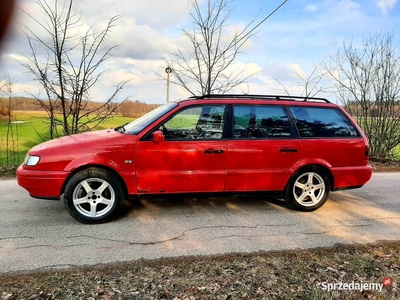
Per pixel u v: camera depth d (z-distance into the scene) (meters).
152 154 3.94
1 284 2.50
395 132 9.68
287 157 4.34
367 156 4.66
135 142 3.91
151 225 3.92
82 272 2.72
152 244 3.37
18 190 5.41
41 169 3.75
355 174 4.60
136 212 4.38
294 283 2.58
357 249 3.33
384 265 2.94
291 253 3.19
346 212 4.59
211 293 2.40
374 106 9.76
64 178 3.78
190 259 3.01
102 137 4.02
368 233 3.81
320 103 4.64
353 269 2.84
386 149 9.83
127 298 2.31
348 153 4.55
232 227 3.91
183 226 3.91
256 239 3.56
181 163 4.03
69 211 3.87
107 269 2.79
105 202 3.96
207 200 5.00
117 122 8.32
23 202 4.73
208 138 4.12
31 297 2.30
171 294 2.38
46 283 2.52
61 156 3.77
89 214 3.92
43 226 3.82
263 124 4.33
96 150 3.82
